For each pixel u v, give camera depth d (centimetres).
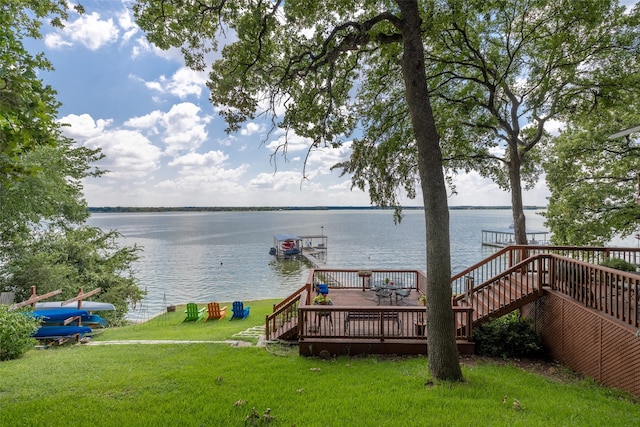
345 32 800
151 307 2541
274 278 3553
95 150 2062
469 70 1294
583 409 507
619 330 607
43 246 1872
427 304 652
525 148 1283
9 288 1591
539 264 869
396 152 966
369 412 499
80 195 2025
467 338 839
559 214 1755
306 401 541
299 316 846
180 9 746
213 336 1147
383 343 830
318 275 2006
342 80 902
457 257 4488
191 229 11938
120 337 1257
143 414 495
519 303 872
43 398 554
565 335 778
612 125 1545
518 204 1270
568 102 1191
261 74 774
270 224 14650
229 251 5647
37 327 984
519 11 1122
